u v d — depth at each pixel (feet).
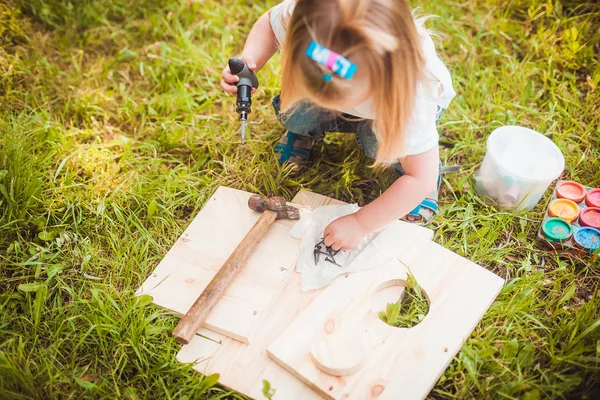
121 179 6.52
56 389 4.99
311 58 3.97
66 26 7.99
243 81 5.58
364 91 4.28
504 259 5.97
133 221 6.13
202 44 7.88
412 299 5.55
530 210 6.26
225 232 5.90
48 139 6.78
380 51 4.07
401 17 4.20
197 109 7.21
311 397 4.83
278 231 5.81
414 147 5.04
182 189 6.47
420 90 4.75
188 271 5.62
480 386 4.95
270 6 8.13
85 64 7.74
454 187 6.50
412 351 4.97
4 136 6.52
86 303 5.51
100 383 5.08
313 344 4.94
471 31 7.92
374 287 5.35
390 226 5.76
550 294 5.63
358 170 6.64
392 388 4.78
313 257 5.56
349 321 5.12
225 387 4.97
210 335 5.19
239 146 6.89
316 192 6.51
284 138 6.78
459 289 5.33
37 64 7.50
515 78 7.28
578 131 6.85
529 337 5.34
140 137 7.02
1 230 5.98
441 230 6.07
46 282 5.58
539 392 4.79
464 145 6.79
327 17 4.06
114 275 5.78
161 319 5.37
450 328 5.11
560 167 5.98
